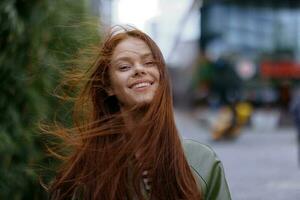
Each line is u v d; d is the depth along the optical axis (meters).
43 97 3.91
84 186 2.31
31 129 3.87
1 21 3.98
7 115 3.97
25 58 4.03
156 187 2.22
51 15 4.02
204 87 39.53
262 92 36.03
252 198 7.86
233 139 21.86
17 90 4.01
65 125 3.07
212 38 38.84
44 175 3.15
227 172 11.62
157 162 2.22
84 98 2.45
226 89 38.12
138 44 2.32
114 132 2.31
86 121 2.42
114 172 2.26
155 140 2.22
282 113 30.52
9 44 4.00
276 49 36.66
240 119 21.88
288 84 35.31
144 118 2.23
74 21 4.03
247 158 15.05
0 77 4.02
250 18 37.22
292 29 36.59
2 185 3.95
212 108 38.06
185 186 2.22
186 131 27.44
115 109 2.43
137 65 2.29
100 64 2.39
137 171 2.23
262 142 21.28
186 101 47.66
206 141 22.03
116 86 2.32
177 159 2.23
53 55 3.88
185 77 48.59
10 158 3.94
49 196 2.46
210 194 2.27
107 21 4.33
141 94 2.27
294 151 17.06
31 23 4.02
